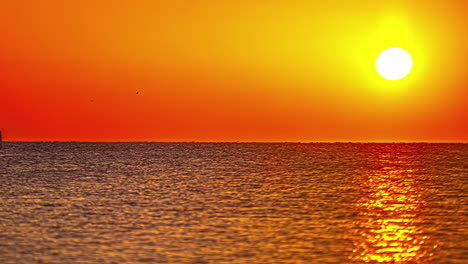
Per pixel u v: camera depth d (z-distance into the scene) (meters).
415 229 56.47
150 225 57.28
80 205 67.75
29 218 60.19
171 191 79.38
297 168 113.00
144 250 48.97
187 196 74.75
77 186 84.25
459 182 92.44
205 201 70.75
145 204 68.50
